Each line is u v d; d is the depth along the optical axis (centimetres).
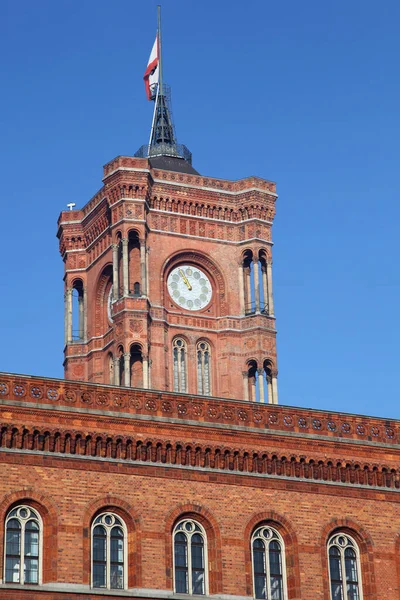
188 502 7069
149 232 12188
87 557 6738
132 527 6919
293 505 7338
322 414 7606
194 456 7169
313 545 7300
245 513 7194
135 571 6825
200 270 12425
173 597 6844
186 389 12006
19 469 6756
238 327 12294
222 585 6994
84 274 12812
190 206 12450
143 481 7006
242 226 12588
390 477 7675
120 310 11788
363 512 7506
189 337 12156
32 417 6844
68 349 12588
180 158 13312
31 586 6575
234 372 12150
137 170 12025
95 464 6925
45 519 6756
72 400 6969
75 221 12875
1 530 6606
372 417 7744
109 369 12250
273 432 7400
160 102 13688
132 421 7062
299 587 7175
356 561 7450
